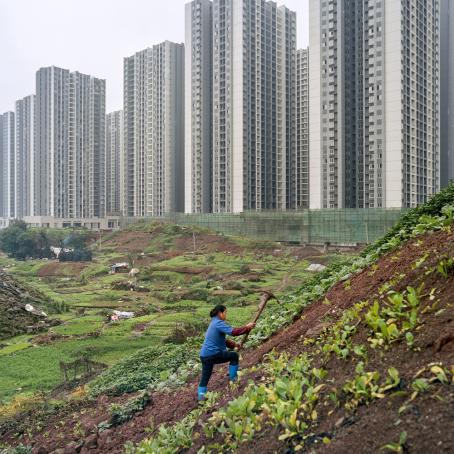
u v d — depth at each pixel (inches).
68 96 5295.3
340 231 3083.2
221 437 276.5
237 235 3764.8
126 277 2812.5
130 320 1599.4
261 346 466.9
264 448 231.3
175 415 383.9
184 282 2549.2
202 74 4217.5
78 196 5408.5
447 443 165.5
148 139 5019.7
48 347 1219.2
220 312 363.3
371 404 210.8
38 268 3319.4
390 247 500.7
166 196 4869.6
